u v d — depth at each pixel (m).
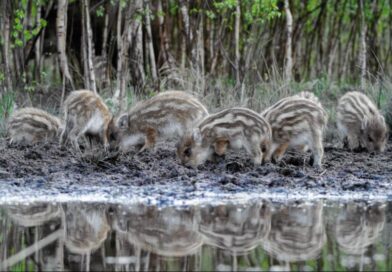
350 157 24.66
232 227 15.26
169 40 35.34
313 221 15.82
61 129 26.58
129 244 14.02
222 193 18.78
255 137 21.55
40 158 23.27
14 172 20.98
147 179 20.05
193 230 15.03
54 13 34.75
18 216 16.12
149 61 34.31
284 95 29.80
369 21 38.53
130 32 31.53
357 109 26.61
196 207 17.11
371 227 15.35
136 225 15.43
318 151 22.02
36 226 15.26
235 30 31.94
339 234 14.80
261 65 35.03
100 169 21.41
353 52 39.03
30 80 33.91
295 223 15.64
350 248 13.73
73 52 35.38
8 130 26.58
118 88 29.53
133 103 29.47
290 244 14.01
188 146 22.19
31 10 32.62
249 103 29.14
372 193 19.12
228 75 34.81
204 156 22.22
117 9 34.22
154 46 35.44
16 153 24.11
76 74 34.81
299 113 21.95
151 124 24.77
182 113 24.53
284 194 18.80
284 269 12.33
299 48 37.25
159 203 17.55
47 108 30.83
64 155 23.86
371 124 26.06
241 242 14.16
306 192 19.06
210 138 22.05
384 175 21.64
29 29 32.47
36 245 13.84
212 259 12.98
